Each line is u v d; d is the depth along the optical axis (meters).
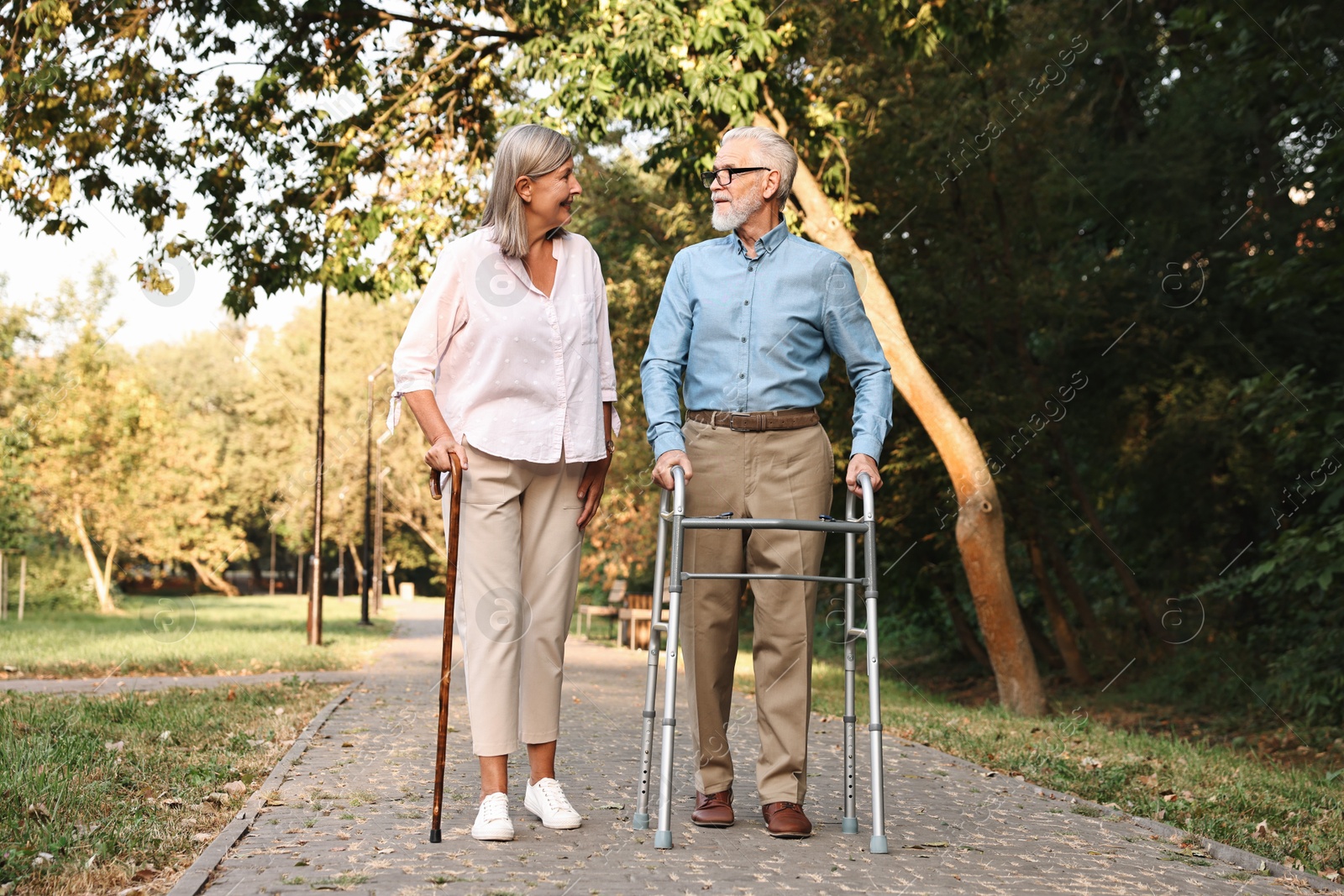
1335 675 10.05
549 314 3.86
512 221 3.81
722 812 3.83
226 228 12.00
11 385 29.77
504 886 3.01
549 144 3.83
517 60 10.31
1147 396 15.93
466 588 3.77
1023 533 15.17
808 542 3.83
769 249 3.98
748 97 9.60
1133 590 15.55
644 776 3.79
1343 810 5.33
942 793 5.01
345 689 9.29
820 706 9.55
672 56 9.59
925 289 14.27
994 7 11.05
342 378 45.84
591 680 11.97
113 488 32.62
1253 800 5.43
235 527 42.94
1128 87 16.92
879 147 13.87
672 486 3.71
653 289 16.58
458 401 3.84
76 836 3.56
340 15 11.79
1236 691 12.22
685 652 3.94
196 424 53.12
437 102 12.45
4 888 3.01
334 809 4.04
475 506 3.77
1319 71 10.41
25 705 7.34
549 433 3.81
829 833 3.82
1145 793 5.37
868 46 13.66
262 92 11.72
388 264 12.41
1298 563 9.95
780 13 10.96
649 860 3.32
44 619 28.45
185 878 3.04
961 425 11.51
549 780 3.89
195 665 12.05
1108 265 15.88
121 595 36.59
